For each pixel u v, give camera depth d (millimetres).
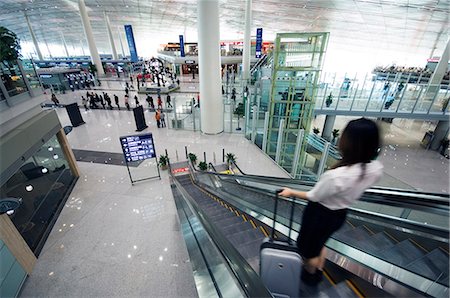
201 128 13930
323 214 1589
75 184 8414
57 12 41938
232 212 4926
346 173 1342
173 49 41969
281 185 4066
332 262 2250
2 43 5496
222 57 33406
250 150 12070
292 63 10227
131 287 4352
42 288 4453
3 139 5223
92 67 31219
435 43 25812
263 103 14203
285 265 1796
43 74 23609
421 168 12602
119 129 14234
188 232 3199
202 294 1933
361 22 26172
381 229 2982
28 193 6102
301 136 9648
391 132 17703
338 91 14172
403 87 13188
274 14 31781
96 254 5191
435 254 2295
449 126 13945
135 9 38344
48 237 5785
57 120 7555
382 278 2047
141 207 7035
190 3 31281
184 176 9477
